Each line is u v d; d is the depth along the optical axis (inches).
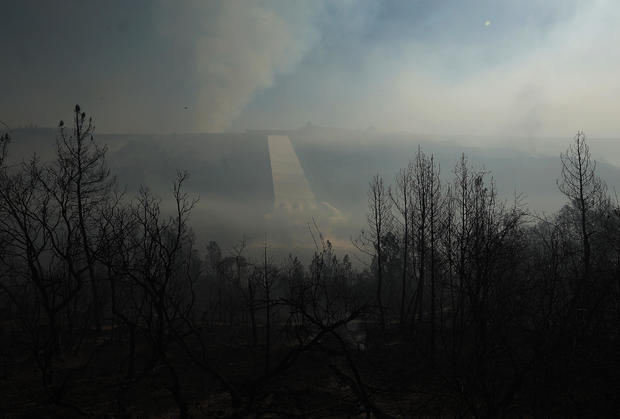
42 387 821.9
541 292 516.4
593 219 1135.6
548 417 472.1
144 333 550.9
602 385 504.1
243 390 579.8
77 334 1196.5
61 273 919.7
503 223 705.6
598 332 509.0
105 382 864.3
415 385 755.4
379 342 1189.1
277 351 1203.9
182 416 505.4
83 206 1092.5
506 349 477.4
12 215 880.9
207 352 1205.1
